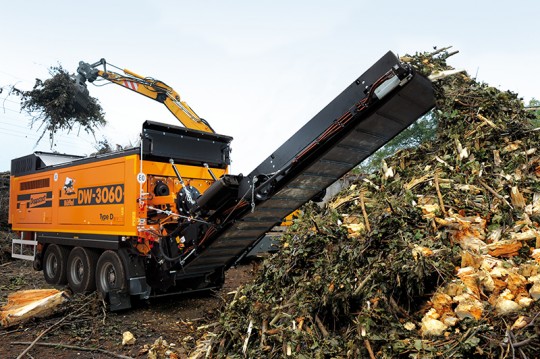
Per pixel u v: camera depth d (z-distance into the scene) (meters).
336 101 4.82
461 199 4.13
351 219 4.48
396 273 3.57
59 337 5.61
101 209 7.44
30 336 5.64
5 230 13.68
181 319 6.54
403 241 3.83
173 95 10.94
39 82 12.48
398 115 4.90
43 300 6.21
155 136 6.95
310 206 5.17
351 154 5.24
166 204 6.96
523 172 4.37
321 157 4.99
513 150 4.61
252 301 4.57
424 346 3.06
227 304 5.17
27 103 12.38
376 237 4.00
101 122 13.23
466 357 2.91
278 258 4.81
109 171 7.33
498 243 3.53
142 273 6.88
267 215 5.87
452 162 4.72
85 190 7.89
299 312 3.91
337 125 4.75
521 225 3.75
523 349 2.76
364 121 4.69
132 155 6.87
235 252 6.66
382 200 4.48
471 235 3.70
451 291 3.30
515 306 3.05
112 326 6.11
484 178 4.38
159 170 7.08
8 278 9.68
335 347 3.47
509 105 5.14
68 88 12.20
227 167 8.11
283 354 3.62
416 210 4.01
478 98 5.04
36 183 9.58
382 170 5.10
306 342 3.65
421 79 4.55
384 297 3.56
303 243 4.55
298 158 5.01
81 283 7.86
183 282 7.53
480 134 4.76
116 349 5.23
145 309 7.13
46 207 9.12
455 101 5.08
